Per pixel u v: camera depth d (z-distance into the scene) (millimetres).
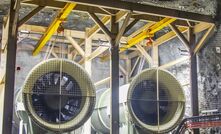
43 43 12836
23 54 16109
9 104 8984
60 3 10406
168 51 14555
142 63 16516
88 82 9414
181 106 10297
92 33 13000
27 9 12578
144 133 10125
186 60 12688
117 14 10758
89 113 9336
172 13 10438
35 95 8891
